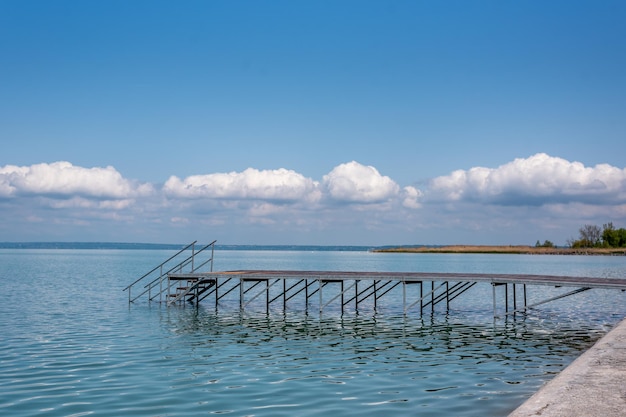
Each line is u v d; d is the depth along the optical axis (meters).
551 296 46.41
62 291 48.94
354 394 14.48
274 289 55.00
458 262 145.75
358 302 37.41
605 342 12.87
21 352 20.45
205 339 23.86
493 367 17.95
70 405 13.41
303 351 21.00
